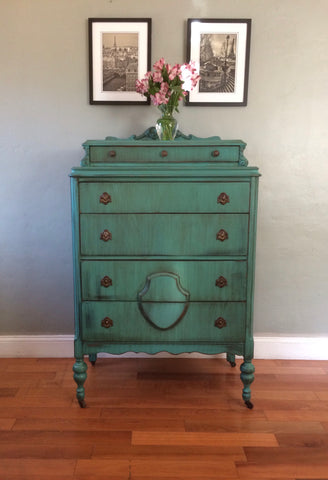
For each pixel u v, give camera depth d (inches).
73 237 84.5
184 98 103.2
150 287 84.9
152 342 87.6
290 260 109.9
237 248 84.4
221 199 82.5
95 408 89.2
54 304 111.5
